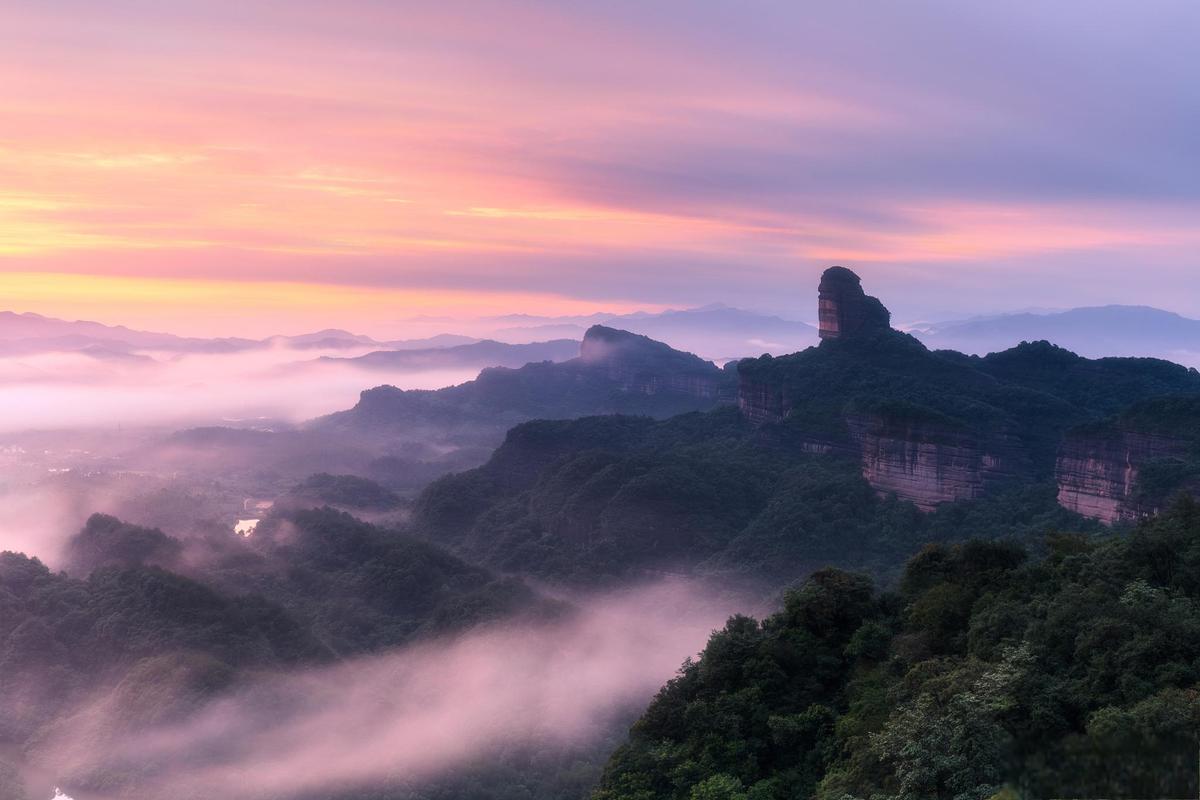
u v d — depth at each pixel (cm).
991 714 4366
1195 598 5481
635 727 6906
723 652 6875
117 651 12988
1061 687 4541
